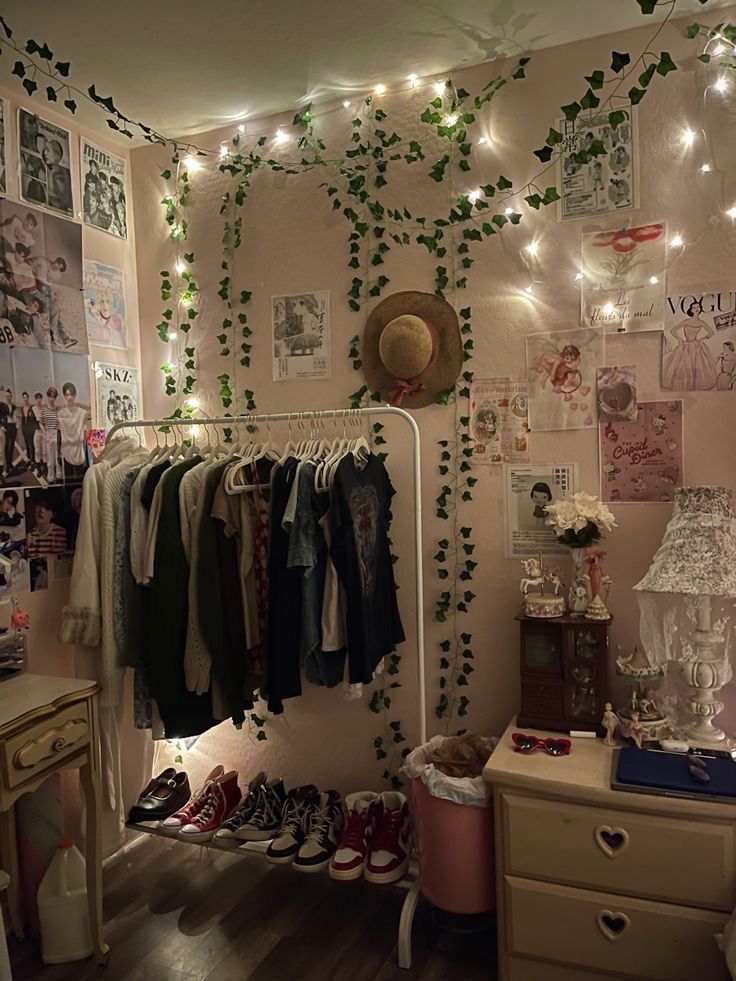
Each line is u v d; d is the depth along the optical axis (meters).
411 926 2.14
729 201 2.10
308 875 2.52
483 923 2.21
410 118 2.47
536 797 1.85
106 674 2.32
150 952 2.13
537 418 2.34
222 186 2.78
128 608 2.37
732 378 2.11
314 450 2.37
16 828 2.26
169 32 2.12
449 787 1.97
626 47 2.18
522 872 1.87
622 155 2.21
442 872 2.00
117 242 2.86
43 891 2.12
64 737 1.96
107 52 2.23
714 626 2.03
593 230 2.25
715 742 1.96
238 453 2.44
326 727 2.68
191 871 2.55
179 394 2.89
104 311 2.78
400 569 2.55
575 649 2.11
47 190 2.51
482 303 2.40
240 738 2.83
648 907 1.75
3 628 2.21
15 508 2.36
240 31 2.13
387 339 2.38
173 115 2.66
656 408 2.20
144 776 2.86
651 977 1.76
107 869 2.56
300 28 2.12
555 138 2.05
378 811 2.35
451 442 2.46
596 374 2.27
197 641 2.22
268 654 2.15
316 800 2.49
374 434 2.56
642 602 2.10
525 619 2.12
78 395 2.61
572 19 2.12
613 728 2.00
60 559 2.52
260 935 2.19
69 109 2.47
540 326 2.33
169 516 2.24
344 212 2.56
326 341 2.63
